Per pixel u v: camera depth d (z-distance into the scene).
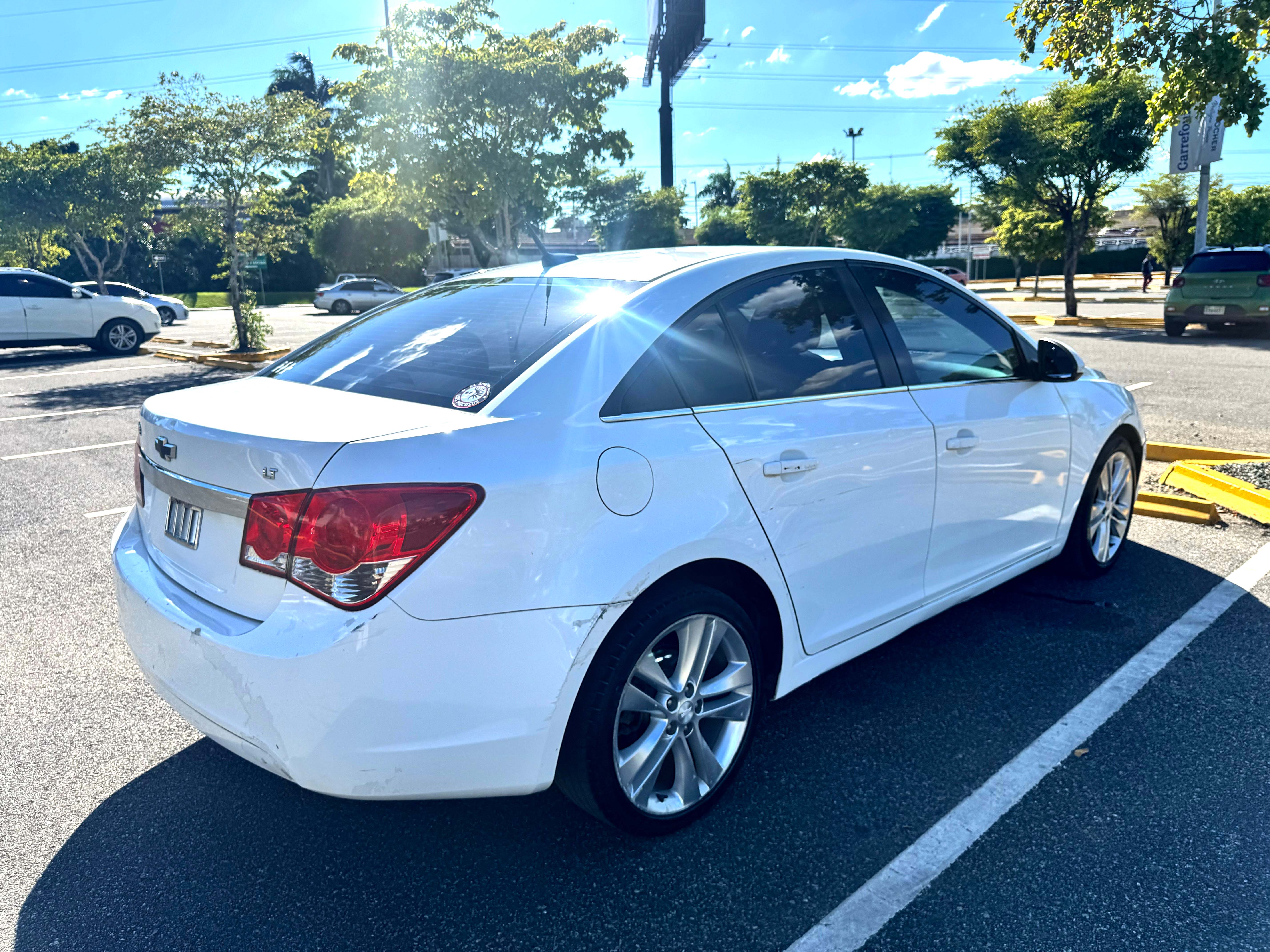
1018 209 20.94
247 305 15.76
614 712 2.29
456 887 2.36
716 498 2.45
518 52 13.62
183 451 2.32
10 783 2.87
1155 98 6.15
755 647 2.66
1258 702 3.19
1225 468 5.87
